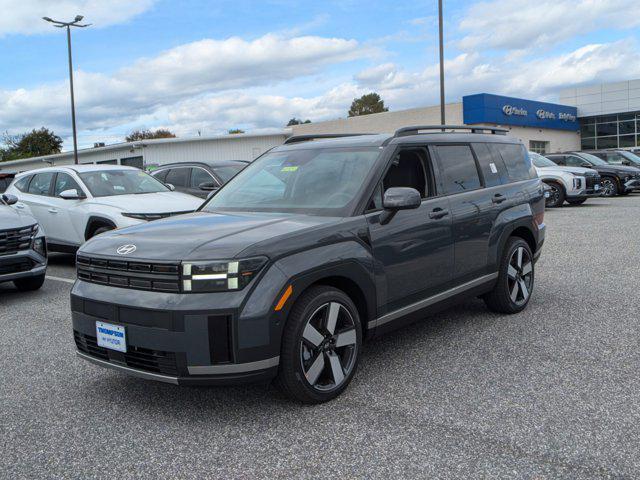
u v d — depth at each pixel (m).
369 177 4.10
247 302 3.21
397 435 3.16
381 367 4.24
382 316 3.99
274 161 4.88
